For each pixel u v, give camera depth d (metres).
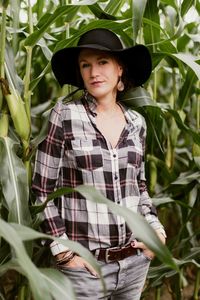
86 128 1.17
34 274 0.80
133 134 1.23
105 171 1.16
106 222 1.17
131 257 1.25
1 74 1.23
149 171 1.79
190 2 1.49
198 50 1.79
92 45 1.16
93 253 1.19
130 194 1.22
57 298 0.85
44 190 1.19
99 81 1.18
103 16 1.49
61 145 1.18
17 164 1.20
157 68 1.91
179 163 2.48
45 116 1.38
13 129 1.49
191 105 1.96
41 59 2.08
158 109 1.55
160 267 1.59
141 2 1.29
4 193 1.15
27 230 0.88
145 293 1.78
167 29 1.85
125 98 1.45
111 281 1.24
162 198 1.64
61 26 1.87
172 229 2.77
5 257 1.20
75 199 1.18
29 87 1.30
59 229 1.16
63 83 1.36
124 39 1.52
